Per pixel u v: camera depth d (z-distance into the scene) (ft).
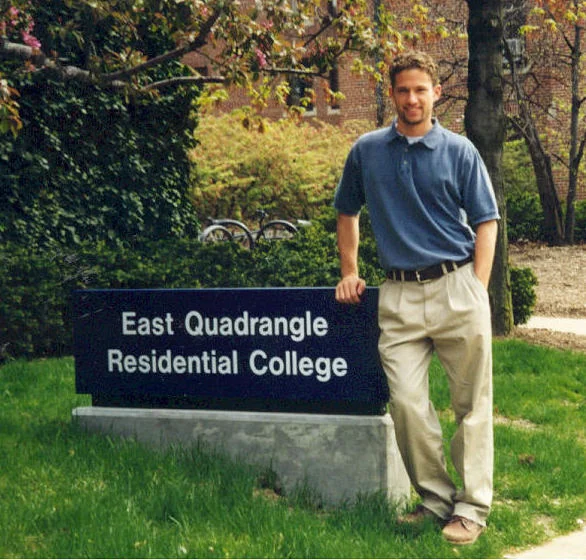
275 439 17.39
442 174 14.93
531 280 41.96
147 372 18.38
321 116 94.73
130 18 25.26
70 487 16.08
